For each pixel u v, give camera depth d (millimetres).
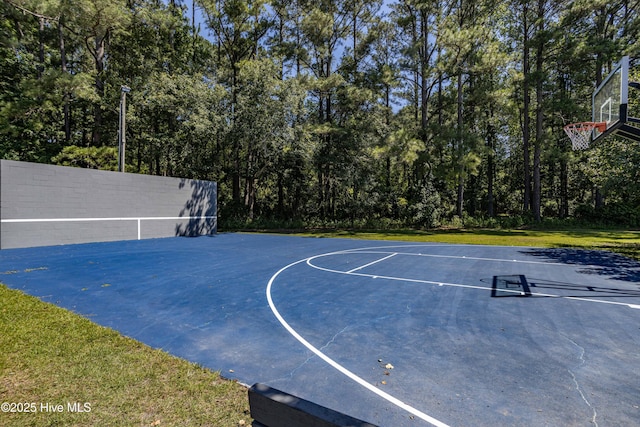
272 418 2006
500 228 22703
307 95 24250
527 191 25938
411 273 8172
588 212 25328
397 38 24422
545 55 23453
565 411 2613
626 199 24312
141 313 4914
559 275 7930
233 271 8219
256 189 30078
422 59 23297
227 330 4316
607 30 22719
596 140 10805
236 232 21078
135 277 7305
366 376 3154
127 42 22844
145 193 15445
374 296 6051
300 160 23875
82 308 5070
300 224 24172
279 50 24422
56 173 12195
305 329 4387
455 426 2422
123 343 3758
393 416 2531
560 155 22000
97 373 3064
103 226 13711
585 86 25797
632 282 7207
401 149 19672
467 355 3627
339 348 3795
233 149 24125
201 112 20594
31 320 4336
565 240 15883
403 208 23594
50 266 8344
